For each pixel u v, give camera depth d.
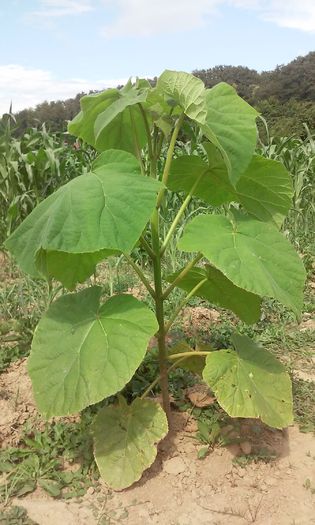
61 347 2.29
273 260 2.31
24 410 2.87
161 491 2.37
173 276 2.89
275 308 4.41
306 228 6.68
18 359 3.42
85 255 2.50
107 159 2.37
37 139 6.55
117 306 2.36
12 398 2.96
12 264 5.44
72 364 2.23
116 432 2.44
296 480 2.46
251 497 2.35
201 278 2.82
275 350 3.79
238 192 2.78
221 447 2.63
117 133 2.88
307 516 2.25
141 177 2.20
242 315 2.92
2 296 4.35
